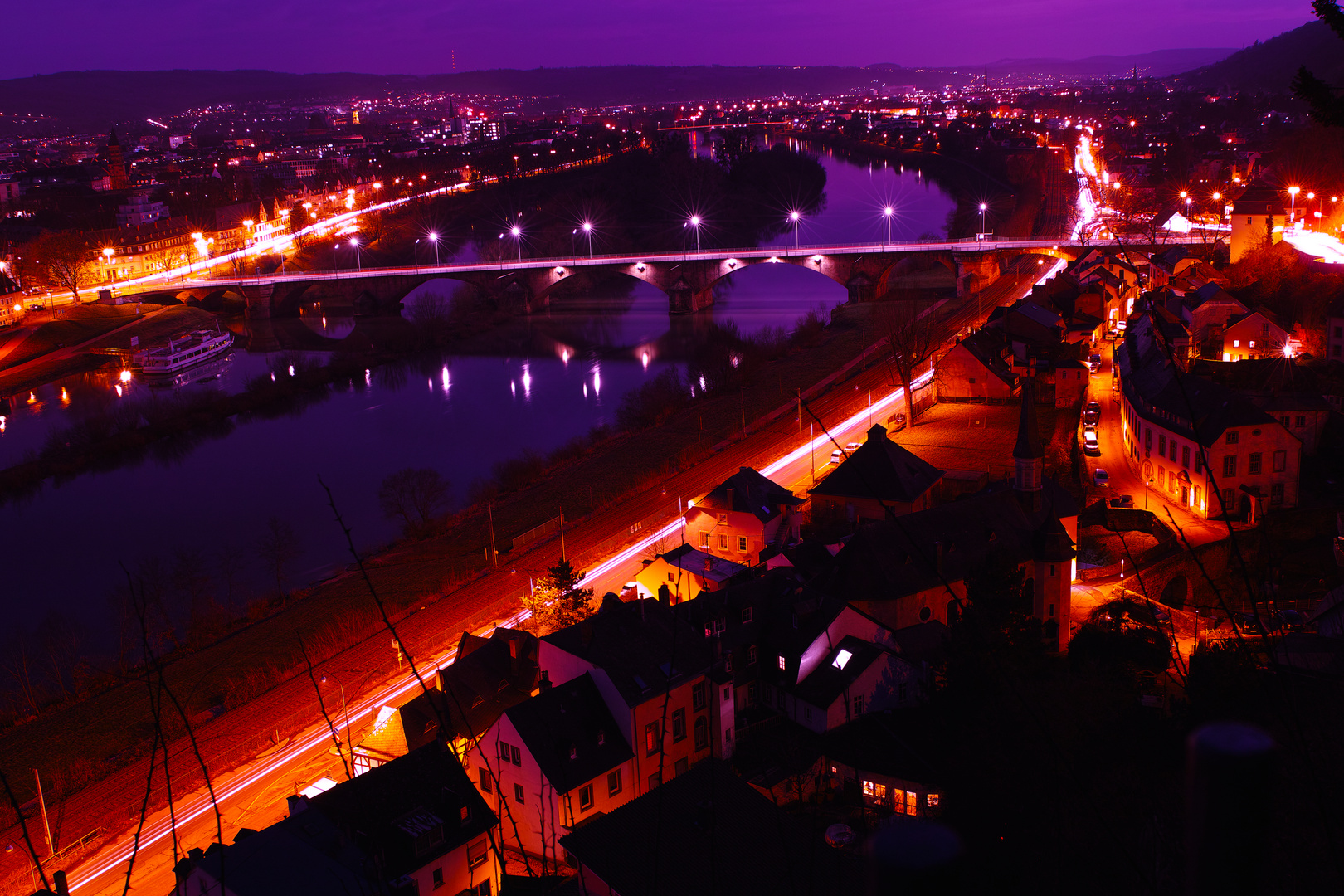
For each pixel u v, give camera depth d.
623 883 48.09
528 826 65.81
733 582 86.94
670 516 123.81
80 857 70.38
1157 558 93.88
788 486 128.75
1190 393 107.56
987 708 59.78
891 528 83.56
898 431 143.12
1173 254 179.25
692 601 77.56
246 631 104.94
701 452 145.75
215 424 191.00
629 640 71.75
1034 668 66.69
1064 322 165.88
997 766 51.81
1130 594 87.00
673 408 169.88
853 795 65.00
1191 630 78.44
